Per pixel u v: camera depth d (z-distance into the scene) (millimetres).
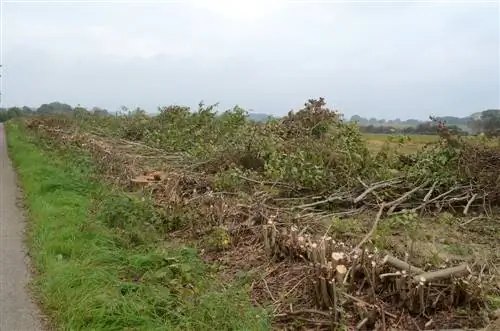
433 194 7277
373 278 3844
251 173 7715
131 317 3486
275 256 4691
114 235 5188
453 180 7207
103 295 3723
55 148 11789
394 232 5793
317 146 8031
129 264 4477
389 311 3734
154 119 13906
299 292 4000
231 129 10781
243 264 4707
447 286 3883
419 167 7441
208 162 8828
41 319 3703
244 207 5965
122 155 9609
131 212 5746
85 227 5328
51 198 6863
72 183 7555
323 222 6043
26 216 6582
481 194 7102
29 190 7848
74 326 3469
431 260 4609
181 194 6898
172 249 4910
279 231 4949
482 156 7492
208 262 4832
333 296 3594
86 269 4262
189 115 12641
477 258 4949
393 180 7320
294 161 7477
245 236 5328
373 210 6766
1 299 4008
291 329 3561
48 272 4398
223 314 3531
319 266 3719
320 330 3543
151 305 3646
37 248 5141
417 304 3732
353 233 5629
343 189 7199
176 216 5785
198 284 4020
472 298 3846
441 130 7637
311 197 7094
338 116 9844
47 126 16891
